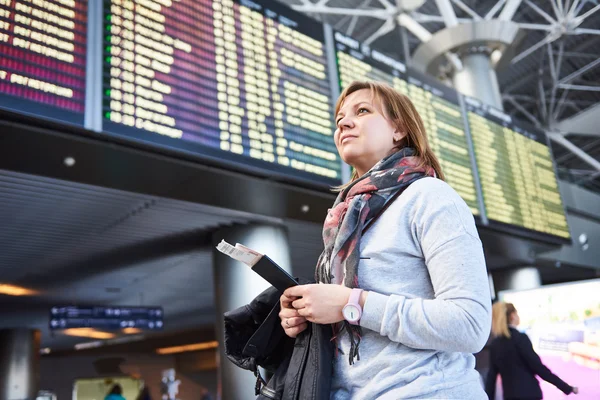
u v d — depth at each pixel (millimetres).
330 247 1070
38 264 6613
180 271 7566
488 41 10680
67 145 3648
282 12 5148
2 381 10867
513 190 7629
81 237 5715
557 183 8641
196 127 4133
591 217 10992
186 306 10602
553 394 4195
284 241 5770
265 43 4879
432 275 931
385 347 939
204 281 8398
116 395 9438
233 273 5500
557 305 4379
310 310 944
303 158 4812
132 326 9086
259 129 4551
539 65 15180
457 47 10820
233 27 4668
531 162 8234
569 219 10391
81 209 4930
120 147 3779
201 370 18219
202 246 6328
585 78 16266
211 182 4512
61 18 3631
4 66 3311
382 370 924
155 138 3861
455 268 897
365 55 5996
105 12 3863
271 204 5207
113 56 3811
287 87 4914
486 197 7141
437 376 904
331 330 1011
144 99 3889
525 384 3643
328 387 944
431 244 936
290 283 993
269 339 1089
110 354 17562
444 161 6734
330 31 5629
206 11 4508
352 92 1247
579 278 11555
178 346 17000
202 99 4238
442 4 11008
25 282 7430
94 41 3744
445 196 971
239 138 4387
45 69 3467
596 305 4227
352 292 934
